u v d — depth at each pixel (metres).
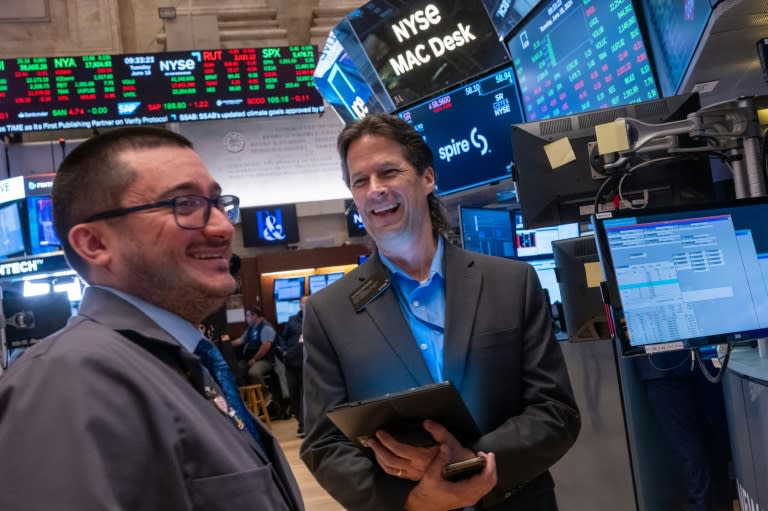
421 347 1.70
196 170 1.06
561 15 2.95
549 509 1.64
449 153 3.48
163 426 0.84
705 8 2.07
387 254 1.76
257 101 9.36
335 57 4.52
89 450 0.78
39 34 9.95
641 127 2.05
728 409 2.10
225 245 1.08
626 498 2.69
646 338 1.59
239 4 10.42
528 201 2.40
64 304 4.26
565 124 2.37
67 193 1.03
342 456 1.60
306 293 10.34
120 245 1.01
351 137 1.74
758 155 1.93
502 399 1.62
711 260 1.66
